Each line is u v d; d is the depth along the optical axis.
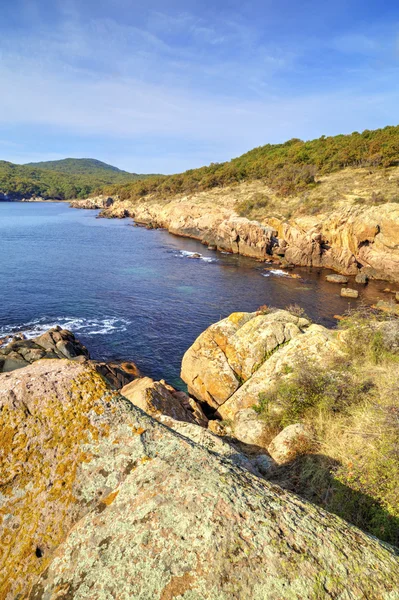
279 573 1.91
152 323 28.19
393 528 3.63
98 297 34.41
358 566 2.03
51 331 21.58
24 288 36.00
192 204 79.19
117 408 3.00
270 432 6.98
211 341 12.45
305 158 84.06
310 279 44.34
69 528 2.34
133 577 1.92
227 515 2.19
